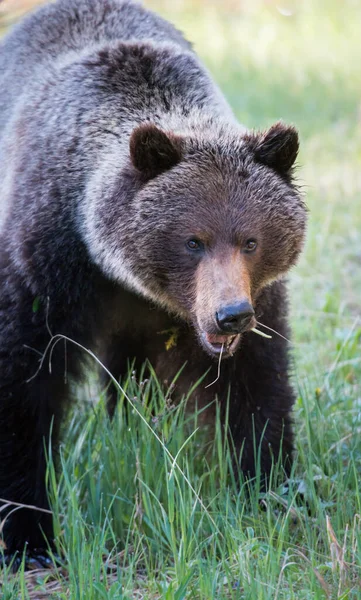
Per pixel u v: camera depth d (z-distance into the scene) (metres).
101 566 8.99
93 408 11.07
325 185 21.91
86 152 10.45
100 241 9.98
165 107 10.77
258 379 10.70
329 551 9.23
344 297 16.61
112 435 10.43
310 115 27.22
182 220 9.65
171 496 9.07
